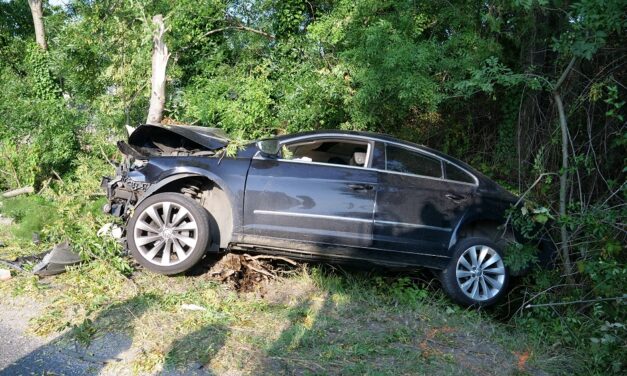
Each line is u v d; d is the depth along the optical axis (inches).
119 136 382.3
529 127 328.5
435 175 236.4
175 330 172.9
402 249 227.1
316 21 375.9
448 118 377.4
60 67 413.1
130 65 361.4
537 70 317.4
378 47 311.7
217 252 231.3
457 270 230.7
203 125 376.2
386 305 218.4
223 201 228.2
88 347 159.6
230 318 185.8
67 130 401.1
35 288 198.5
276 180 222.4
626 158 247.9
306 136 233.0
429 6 341.1
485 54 322.0
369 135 236.8
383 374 156.7
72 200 273.1
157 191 228.4
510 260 229.0
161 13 378.6
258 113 353.4
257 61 396.5
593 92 244.2
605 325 187.9
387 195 226.2
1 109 423.5
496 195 240.7
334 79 335.0
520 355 188.5
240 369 153.9
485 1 331.9
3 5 628.4
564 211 237.8
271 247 222.8
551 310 223.0
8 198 345.7
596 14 208.5
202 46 411.5
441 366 168.1
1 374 142.1
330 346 172.4
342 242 223.5
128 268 214.2
